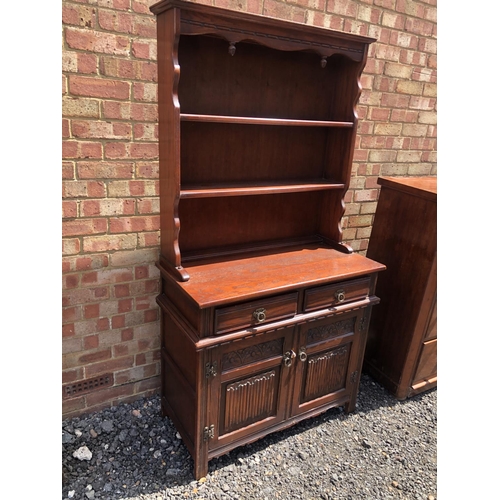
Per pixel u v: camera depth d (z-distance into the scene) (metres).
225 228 2.07
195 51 1.74
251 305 1.64
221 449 1.81
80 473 1.79
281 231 2.25
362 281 1.97
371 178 2.75
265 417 1.91
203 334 1.57
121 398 2.21
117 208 1.92
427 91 2.75
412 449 2.05
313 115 2.14
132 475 1.80
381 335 2.49
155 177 1.97
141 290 2.09
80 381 2.07
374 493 1.79
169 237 1.77
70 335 1.98
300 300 1.80
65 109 1.70
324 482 1.82
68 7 1.60
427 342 2.35
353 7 2.26
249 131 1.99
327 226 2.29
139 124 1.86
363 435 2.12
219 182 1.98
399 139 2.77
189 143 1.85
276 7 2.02
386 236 2.42
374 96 2.55
